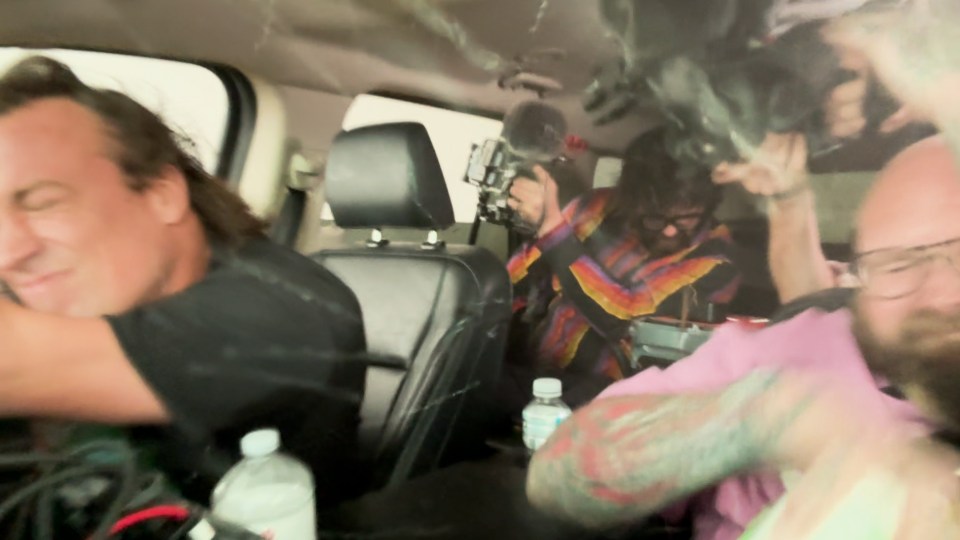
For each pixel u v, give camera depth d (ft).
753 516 1.73
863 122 1.78
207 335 2.20
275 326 2.39
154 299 2.21
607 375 2.67
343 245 3.35
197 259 2.41
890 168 1.68
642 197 2.52
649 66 2.40
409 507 2.43
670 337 2.40
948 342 1.46
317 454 2.55
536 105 2.86
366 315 3.22
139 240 2.19
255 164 2.96
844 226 1.84
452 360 3.05
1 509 1.63
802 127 1.94
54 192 2.02
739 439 1.74
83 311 2.08
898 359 1.52
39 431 1.91
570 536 2.10
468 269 3.10
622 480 1.94
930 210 1.55
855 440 1.52
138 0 2.56
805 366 1.71
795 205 1.96
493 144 3.05
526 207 2.97
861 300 1.64
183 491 2.06
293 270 2.60
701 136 2.28
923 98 1.68
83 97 2.17
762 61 2.06
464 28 2.80
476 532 2.24
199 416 2.15
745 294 2.16
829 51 1.87
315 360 2.52
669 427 1.90
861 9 1.82
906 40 1.73
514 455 2.75
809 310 1.82
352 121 3.36
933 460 1.40
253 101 2.96
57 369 1.90
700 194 2.27
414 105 3.28
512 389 2.96
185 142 2.64
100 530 1.60
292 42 2.97
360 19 2.89
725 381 1.90
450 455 2.92
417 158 3.11
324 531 2.31
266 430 2.13
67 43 2.54
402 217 3.16
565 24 2.61
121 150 2.18
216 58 2.83
